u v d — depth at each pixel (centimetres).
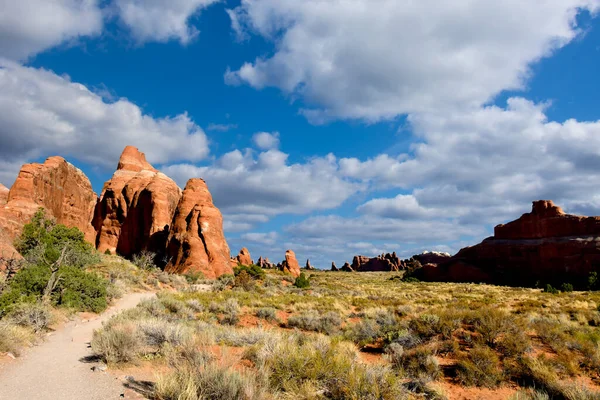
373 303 2684
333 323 1786
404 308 2159
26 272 1803
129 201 8131
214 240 5762
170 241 6041
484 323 1184
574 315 2073
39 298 1634
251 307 2308
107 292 2158
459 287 5512
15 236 3691
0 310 1306
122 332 962
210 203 6291
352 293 4141
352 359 940
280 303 2530
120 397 662
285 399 674
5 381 742
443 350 1121
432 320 1268
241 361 928
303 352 847
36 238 3466
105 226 8219
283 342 970
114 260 4425
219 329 1430
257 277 5578
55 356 983
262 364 798
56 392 687
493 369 922
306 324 1734
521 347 1060
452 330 1217
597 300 3144
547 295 3981
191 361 800
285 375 753
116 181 8688
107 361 896
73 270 2000
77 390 699
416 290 4875
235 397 625
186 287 3628
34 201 4444
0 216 3706
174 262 5669
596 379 957
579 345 1220
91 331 1395
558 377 936
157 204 7431
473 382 895
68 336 1284
